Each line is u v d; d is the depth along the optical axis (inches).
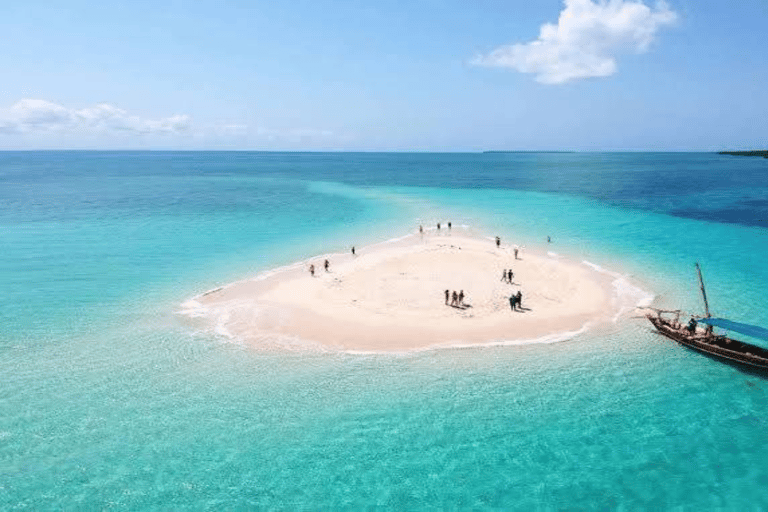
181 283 1668.3
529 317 1309.1
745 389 976.9
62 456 799.7
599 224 2709.2
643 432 848.9
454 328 1241.4
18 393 982.4
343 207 3474.4
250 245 2247.8
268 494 721.0
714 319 1149.7
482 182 5590.6
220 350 1155.3
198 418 896.3
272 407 927.0
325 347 1155.9
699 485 730.8
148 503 704.4
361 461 784.3
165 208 3442.4
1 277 1737.2
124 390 990.4
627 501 701.9
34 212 3228.3
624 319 1306.6
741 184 5152.6
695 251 2066.9
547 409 912.9
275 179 6284.5
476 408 917.2
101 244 2265.0
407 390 976.9
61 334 1254.3
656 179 5935.0
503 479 745.0
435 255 1806.1
